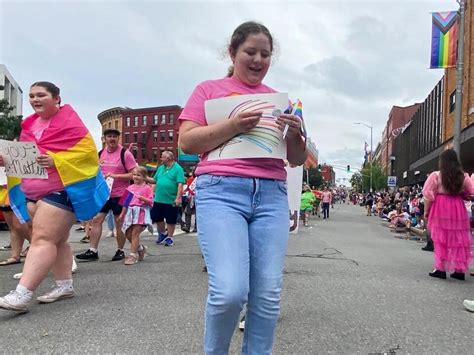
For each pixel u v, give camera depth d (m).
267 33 2.49
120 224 6.86
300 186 5.34
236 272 2.14
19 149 4.09
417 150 41.50
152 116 81.69
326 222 20.39
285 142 2.38
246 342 2.34
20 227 6.14
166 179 8.96
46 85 4.27
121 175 6.77
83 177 4.20
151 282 5.29
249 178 2.29
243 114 2.21
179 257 7.36
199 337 3.38
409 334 3.61
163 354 3.06
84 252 7.58
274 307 2.29
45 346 3.18
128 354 3.05
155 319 3.81
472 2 21.80
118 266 6.41
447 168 6.14
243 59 2.45
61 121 4.23
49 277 5.51
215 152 2.34
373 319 3.99
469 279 6.17
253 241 2.31
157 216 8.99
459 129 14.64
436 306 4.52
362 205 55.84
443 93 29.03
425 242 12.06
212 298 2.14
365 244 10.71
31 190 4.19
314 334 3.55
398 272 6.51
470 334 3.65
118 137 7.00
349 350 3.23
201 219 2.28
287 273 6.10
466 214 6.20
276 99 2.34
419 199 15.41
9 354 3.04
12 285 5.04
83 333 3.46
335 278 5.82
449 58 14.69
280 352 3.16
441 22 14.71
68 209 4.17
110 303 4.32
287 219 2.41
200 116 2.42
